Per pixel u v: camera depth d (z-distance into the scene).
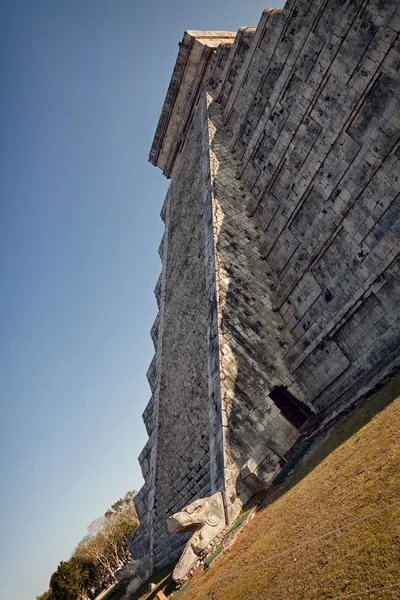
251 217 18.20
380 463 6.37
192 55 26.16
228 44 22.20
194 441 17.73
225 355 14.28
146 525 21.80
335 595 4.43
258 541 8.04
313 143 14.57
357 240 12.66
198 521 11.01
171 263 24.91
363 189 12.53
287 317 15.26
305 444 11.75
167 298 24.23
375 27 12.12
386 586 3.99
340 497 6.50
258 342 14.81
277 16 16.08
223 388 13.60
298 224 15.33
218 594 7.19
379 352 11.55
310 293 14.34
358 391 11.34
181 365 20.28
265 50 17.12
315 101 14.46
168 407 20.84
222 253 16.80
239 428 12.91
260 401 13.55
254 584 6.30
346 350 12.53
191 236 22.11
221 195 18.70
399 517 4.82
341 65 13.31
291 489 9.32
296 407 13.85
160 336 24.12
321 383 13.30
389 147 11.77
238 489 11.73
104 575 60.62
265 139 17.39
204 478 16.55
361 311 12.15
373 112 12.29
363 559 4.64
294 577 5.49
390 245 11.45
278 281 16.14
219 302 15.46
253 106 18.41
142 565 18.80
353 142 12.94
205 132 21.66
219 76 23.20
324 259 13.91
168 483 19.20
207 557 10.09
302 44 14.93
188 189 24.27
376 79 12.20
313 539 6.04
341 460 7.91
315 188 14.48
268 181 17.11
